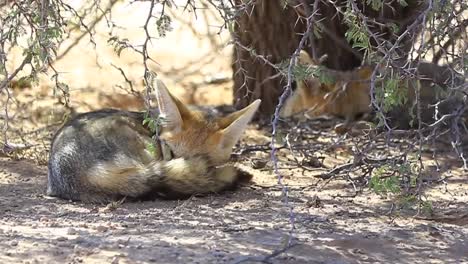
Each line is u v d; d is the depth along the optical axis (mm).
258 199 11242
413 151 11789
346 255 8844
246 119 11680
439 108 13656
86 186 11211
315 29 9727
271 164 13289
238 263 8250
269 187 11977
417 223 10141
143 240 9070
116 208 10797
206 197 11336
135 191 11094
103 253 8578
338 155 13781
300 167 12539
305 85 15742
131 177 11094
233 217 10234
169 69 21281
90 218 10219
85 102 18281
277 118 8758
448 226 10055
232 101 18156
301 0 11516
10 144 14148
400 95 9383
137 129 11938
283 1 11109
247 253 8648
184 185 11211
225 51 21625
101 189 11156
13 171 12930
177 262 8312
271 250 8797
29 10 10859
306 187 11836
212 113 12398
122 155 11484
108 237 9195
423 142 10328
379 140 13359
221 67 21531
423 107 13328
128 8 22812
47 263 8305
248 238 9227
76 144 11453
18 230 9539
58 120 16281
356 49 16172
